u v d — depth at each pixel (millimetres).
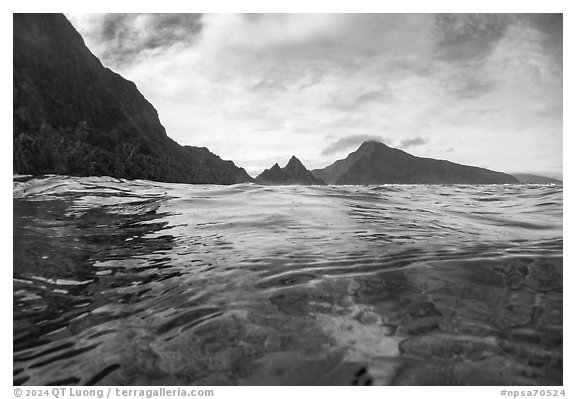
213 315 2504
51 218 6461
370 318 2467
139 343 2219
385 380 1938
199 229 5340
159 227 5543
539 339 2252
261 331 2316
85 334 2320
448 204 9211
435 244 4250
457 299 2740
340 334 2287
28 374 1978
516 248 4035
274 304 2650
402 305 2641
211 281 3096
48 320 2504
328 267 3379
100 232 5230
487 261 3521
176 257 3826
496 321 2445
